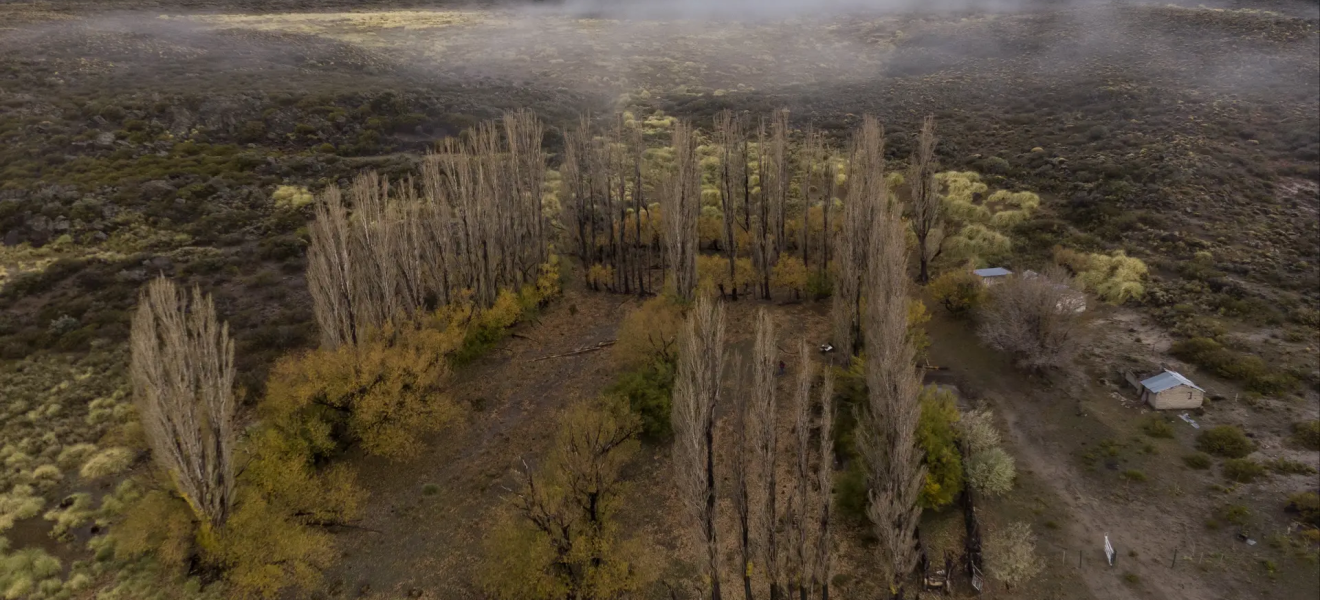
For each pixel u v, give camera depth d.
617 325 43.66
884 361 23.39
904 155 66.44
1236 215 49.00
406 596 25.08
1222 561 24.70
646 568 25.34
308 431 29.75
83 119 60.81
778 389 35.47
